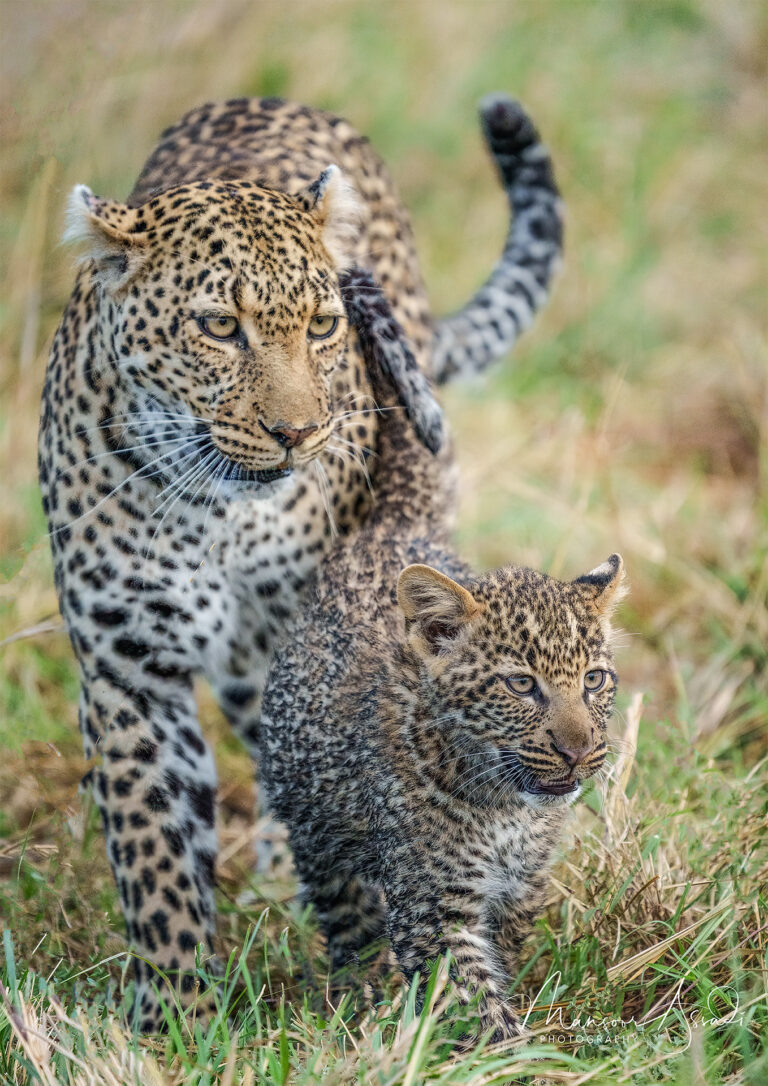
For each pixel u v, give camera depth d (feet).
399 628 30.27
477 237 59.52
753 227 61.05
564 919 29.12
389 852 27.99
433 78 64.18
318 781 30.19
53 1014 25.58
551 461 48.62
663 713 35.50
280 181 33.09
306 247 28.55
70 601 30.37
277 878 33.73
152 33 53.67
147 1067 23.56
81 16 50.14
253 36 58.80
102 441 29.50
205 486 29.43
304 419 27.76
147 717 30.58
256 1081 23.57
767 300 56.39
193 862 30.25
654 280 58.03
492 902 28.53
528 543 44.16
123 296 28.48
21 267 46.29
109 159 49.67
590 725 26.73
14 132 48.08
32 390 44.42
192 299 27.86
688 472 48.96
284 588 31.86
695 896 28.86
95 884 31.24
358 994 28.50
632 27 71.00
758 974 26.13
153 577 29.91
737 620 39.34
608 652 27.91
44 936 28.48
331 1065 23.88
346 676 29.76
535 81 64.80
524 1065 23.47
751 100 67.62
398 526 32.71
